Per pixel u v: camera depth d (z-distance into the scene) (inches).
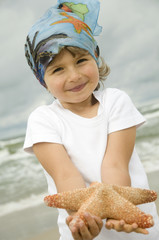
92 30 81.9
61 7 80.7
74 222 48.7
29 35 74.1
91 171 69.7
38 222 202.7
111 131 71.9
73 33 68.4
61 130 72.6
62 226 73.1
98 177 69.2
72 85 68.4
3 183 347.3
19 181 346.6
